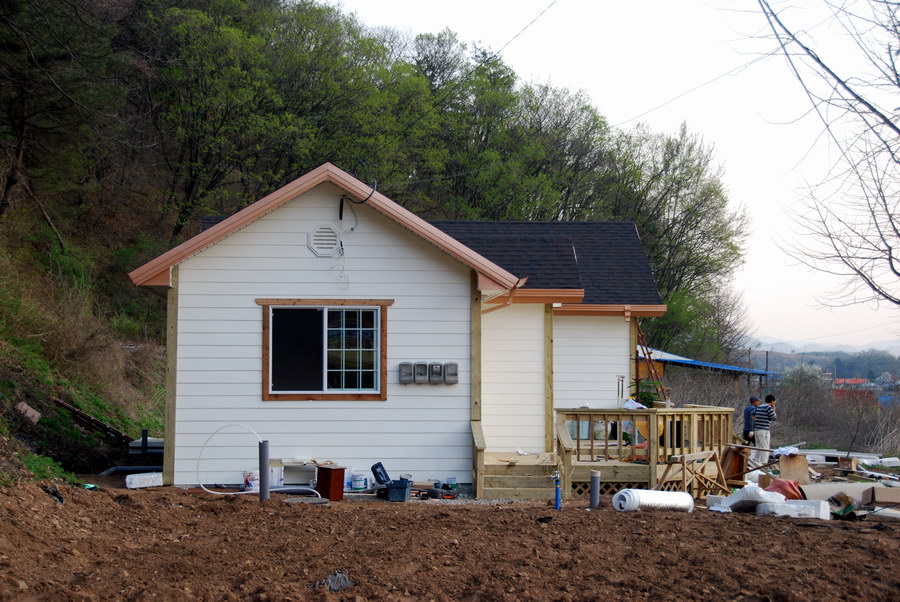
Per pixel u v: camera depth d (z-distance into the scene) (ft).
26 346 54.95
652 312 53.36
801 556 21.61
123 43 85.76
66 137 72.49
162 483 39.04
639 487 40.75
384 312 40.70
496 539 24.30
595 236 62.13
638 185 144.56
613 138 145.59
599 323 54.29
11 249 70.59
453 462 40.52
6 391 45.09
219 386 39.75
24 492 26.05
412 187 135.03
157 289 44.78
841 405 96.73
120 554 22.86
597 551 22.61
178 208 105.29
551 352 47.03
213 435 39.50
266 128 103.14
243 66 105.19
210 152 105.19
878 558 21.47
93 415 54.44
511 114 144.36
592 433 41.01
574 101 147.84
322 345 40.47
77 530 24.45
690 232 142.92
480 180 131.75
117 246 96.94
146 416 64.08
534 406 46.73
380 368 40.47
